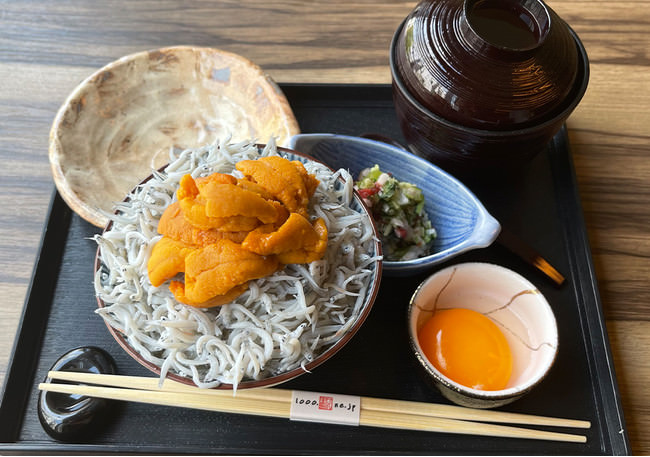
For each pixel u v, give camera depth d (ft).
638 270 1.02
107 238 0.81
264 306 0.76
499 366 0.89
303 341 0.77
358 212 0.86
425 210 1.03
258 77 1.09
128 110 1.13
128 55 1.18
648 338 0.96
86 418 0.84
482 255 1.02
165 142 1.12
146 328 0.78
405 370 0.91
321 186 0.83
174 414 0.88
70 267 1.01
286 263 0.76
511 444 0.86
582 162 1.12
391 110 1.18
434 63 0.89
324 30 1.28
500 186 1.09
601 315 0.95
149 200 0.83
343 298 0.80
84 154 1.06
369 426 0.87
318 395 0.86
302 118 1.16
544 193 1.08
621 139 1.14
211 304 0.74
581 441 0.86
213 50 1.12
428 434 0.87
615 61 1.22
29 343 0.93
